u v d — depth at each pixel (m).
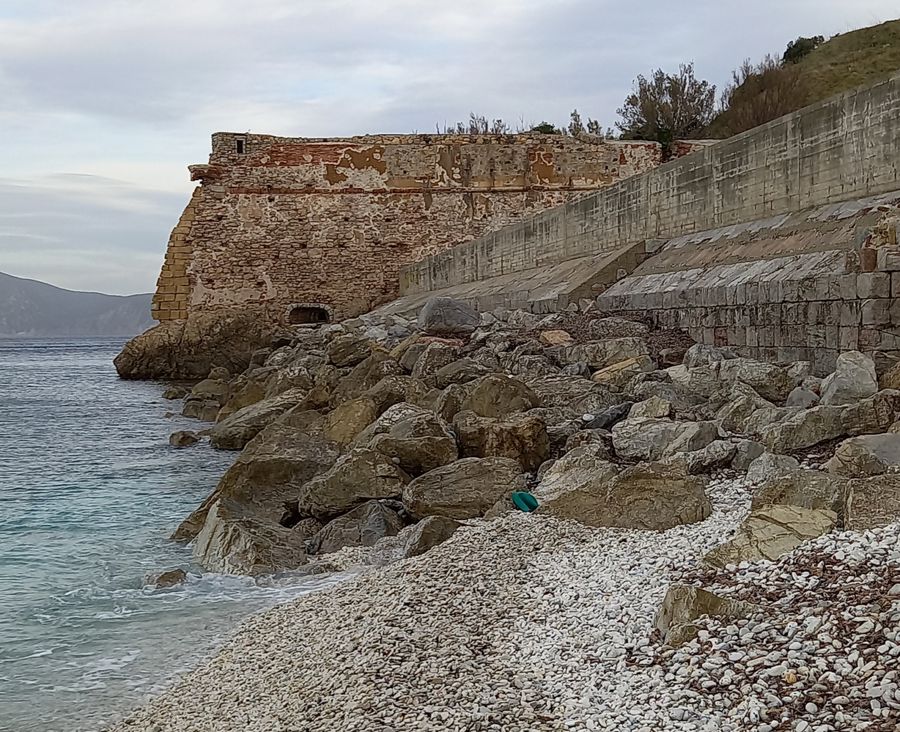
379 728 6.24
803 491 8.90
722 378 14.02
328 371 24.08
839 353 12.70
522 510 11.68
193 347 44.38
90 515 15.07
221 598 10.57
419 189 49.28
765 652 6.29
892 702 5.36
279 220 48.22
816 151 16.84
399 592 9.12
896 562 7.10
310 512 13.11
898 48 65.25
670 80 68.31
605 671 6.66
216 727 7.06
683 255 20.38
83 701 8.00
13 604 10.56
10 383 46.53
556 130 68.00
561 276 25.80
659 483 10.43
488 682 6.79
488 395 15.25
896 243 12.28
